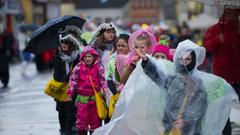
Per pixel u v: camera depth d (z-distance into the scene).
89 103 15.45
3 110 23.94
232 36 17.02
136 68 12.92
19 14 83.38
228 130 14.46
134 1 138.25
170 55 14.51
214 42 16.98
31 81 38.84
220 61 17.09
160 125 12.77
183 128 12.71
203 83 12.88
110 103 14.83
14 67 57.31
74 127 18.08
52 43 18.89
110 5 143.75
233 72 17.03
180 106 12.69
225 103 12.99
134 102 12.82
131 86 12.95
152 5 136.62
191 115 12.68
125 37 15.22
